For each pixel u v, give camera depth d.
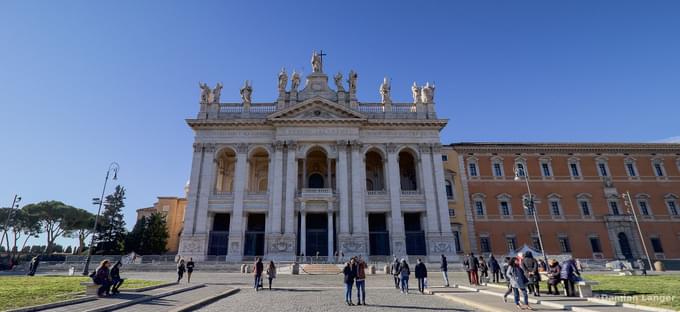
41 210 59.81
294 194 45.59
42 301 13.28
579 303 13.62
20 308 11.42
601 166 53.69
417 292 19.45
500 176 52.16
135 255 42.16
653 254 49.19
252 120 48.19
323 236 45.22
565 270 16.17
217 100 50.44
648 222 50.88
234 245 43.81
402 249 44.31
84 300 14.08
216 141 48.31
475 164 52.81
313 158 52.91
